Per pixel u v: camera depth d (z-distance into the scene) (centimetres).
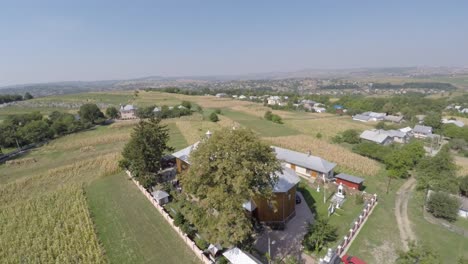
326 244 2708
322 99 18825
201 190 2205
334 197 3747
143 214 3419
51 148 6775
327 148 6238
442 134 8394
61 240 2805
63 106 13912
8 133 7006
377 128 9044
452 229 3005
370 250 2641
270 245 2703
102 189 4234
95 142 7175
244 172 1989
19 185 4403
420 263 2167
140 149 3984
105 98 16000
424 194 3750
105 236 2966
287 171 3516
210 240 2306
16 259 2569
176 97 16688
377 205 3609
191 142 7038
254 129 8656
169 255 2614
